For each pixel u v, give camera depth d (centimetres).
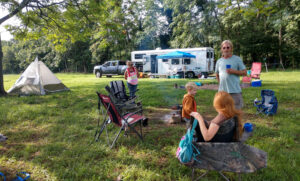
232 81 361
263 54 2575
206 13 2391
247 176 265
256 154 209
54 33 1275
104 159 324
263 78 1419
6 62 5816
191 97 414
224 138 217
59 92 1012
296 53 2339
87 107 693
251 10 1291
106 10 1162
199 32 2452
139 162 313
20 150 368
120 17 1349
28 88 952
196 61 1688
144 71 1898
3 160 332
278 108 597
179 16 2575
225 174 272
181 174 277
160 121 521
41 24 1144
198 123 228
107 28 1223
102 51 3319
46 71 1009
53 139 415
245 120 505
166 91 966
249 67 2431
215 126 210
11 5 847
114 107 376
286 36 2262
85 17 1138
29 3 988
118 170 296
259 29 2536
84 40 1281
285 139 373
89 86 1243
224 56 374
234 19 2331
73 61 3962
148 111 625
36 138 427
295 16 2039
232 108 214
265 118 516
